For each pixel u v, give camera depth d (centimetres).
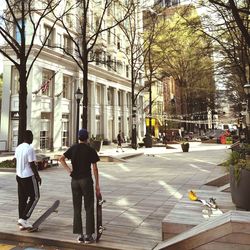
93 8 3766
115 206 805
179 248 433
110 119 4531
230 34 1961
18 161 620
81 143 556
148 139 3694
